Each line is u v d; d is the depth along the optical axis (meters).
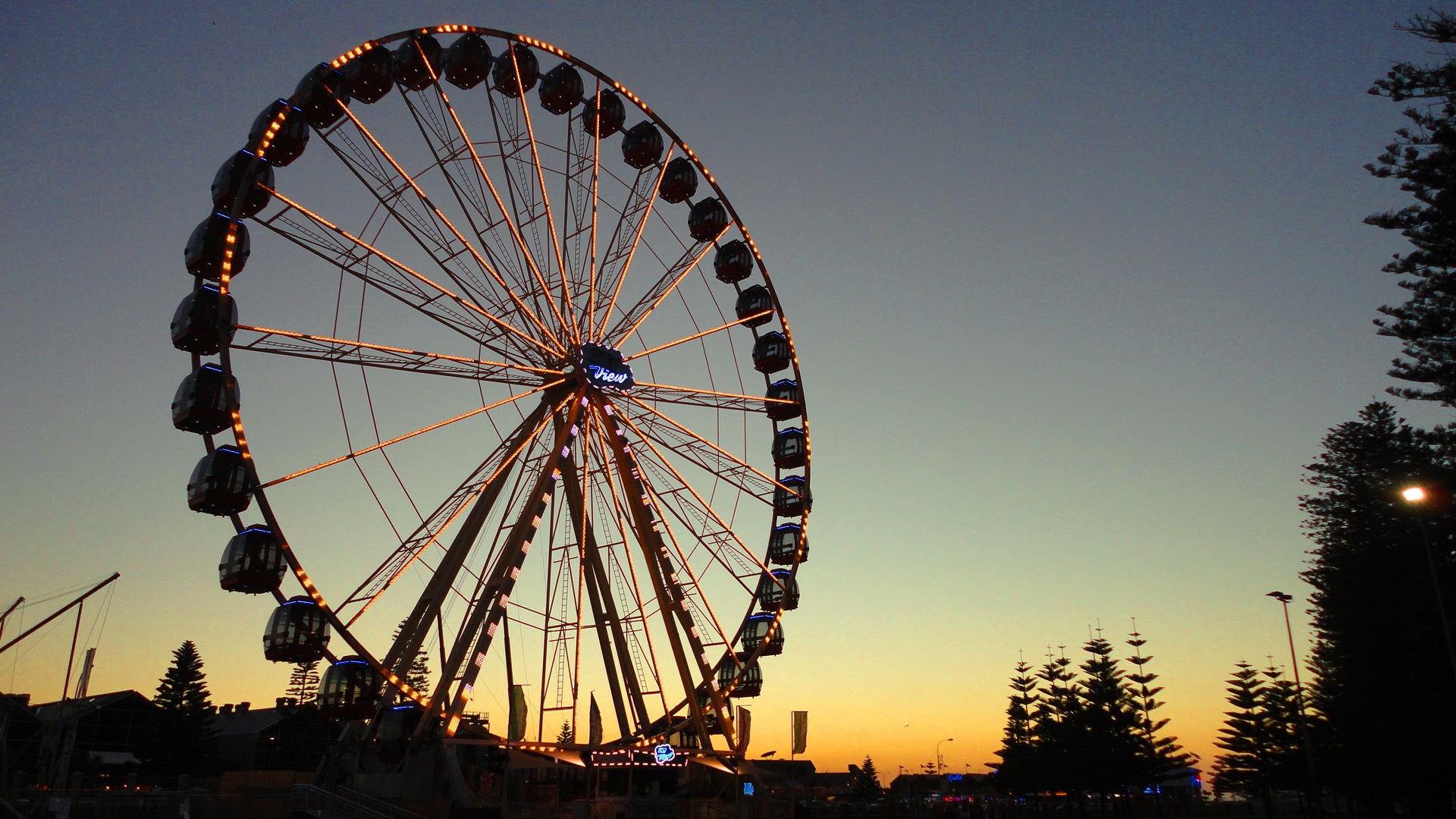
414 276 39.69
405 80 45.75
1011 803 104.75
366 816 36.22
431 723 39.06
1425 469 47.59
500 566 42.00
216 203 38.78
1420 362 44.06
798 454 54.06
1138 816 95.81
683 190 53.38
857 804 88.19
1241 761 85.94
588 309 46.59
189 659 88.56
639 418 47.25
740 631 51.56
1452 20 38.09
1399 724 54.50
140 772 83.25
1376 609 56.56
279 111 38.81
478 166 43.62
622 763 41.91
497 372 41.94
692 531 48.03
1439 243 41.78
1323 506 64.44
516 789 41.44
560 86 49.72
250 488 34.69
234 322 35.66
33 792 42.53
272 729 94.31
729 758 45.44
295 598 36.06
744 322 54.50
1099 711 91.44
